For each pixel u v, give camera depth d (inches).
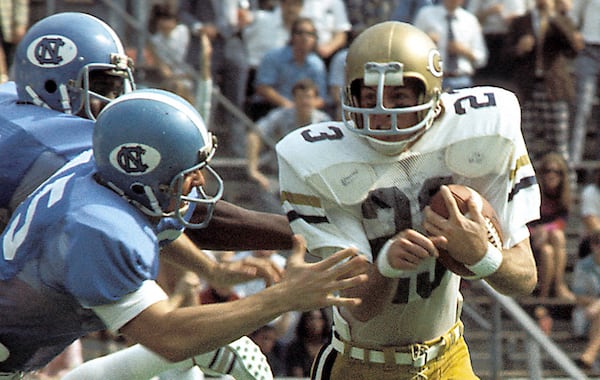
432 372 422.3
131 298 358.0
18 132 421.4
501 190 403.2
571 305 816.9
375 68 382.6
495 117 399.2
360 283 354.9
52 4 797.2
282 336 702.5
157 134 363.3
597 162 936.9
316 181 400.2
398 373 419.2
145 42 815.1
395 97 387.2
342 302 354.3
